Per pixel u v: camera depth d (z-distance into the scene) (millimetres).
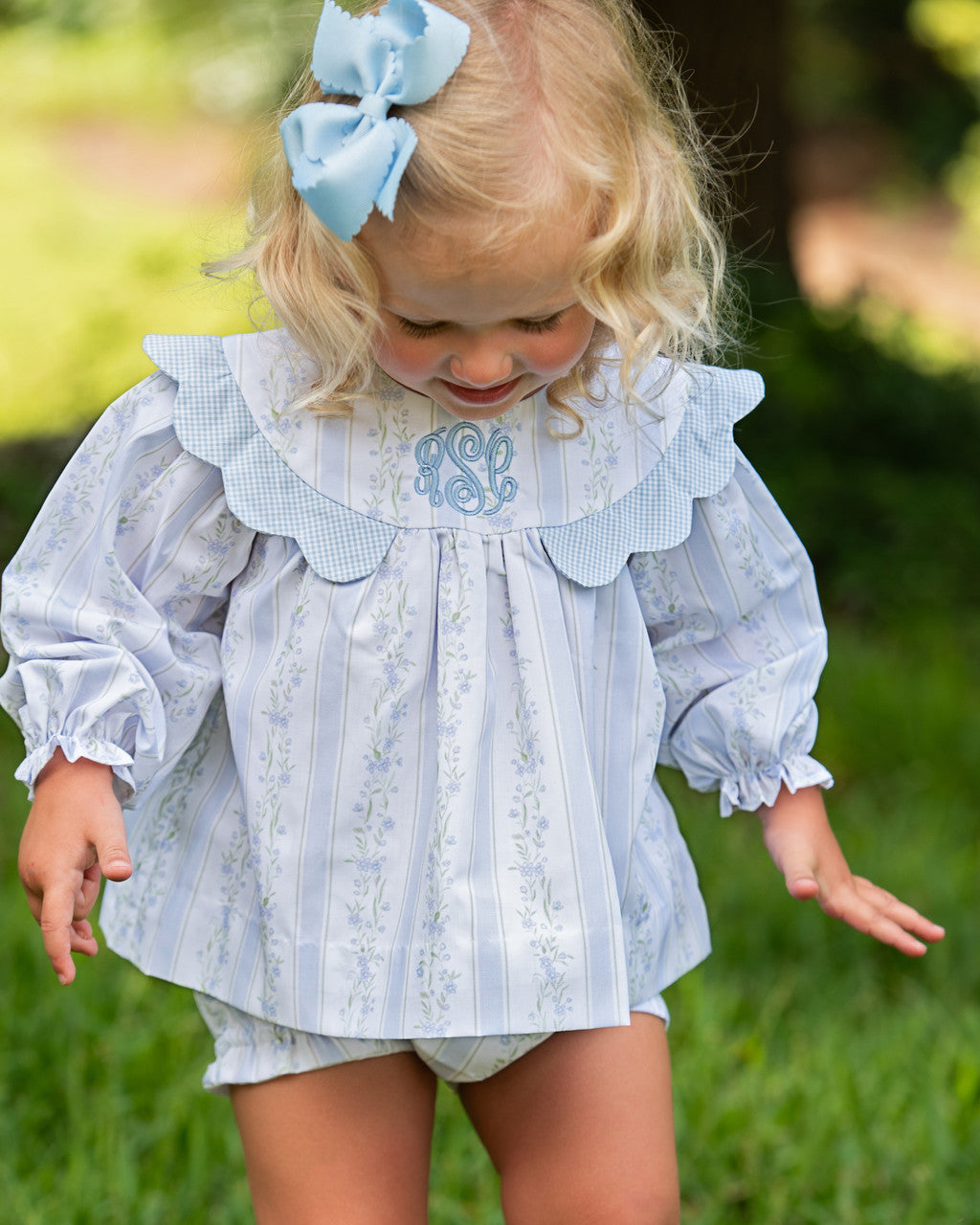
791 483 10445
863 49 23812
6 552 8906
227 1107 4152
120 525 2799
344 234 2371
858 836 6402
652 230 2586
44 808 2650
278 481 2752
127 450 2764
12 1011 4449
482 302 2414
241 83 23719
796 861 2984
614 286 2588
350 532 2744
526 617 2766
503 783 2760
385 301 2486
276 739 2762
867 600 9680
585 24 2592
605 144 2490
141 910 2959
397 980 2738
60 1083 4223
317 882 2762
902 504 10281
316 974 2754
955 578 9844
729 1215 4031
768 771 3041
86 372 13555
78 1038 4383
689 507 2914
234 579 2869
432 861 2715
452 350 2498
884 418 11102
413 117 2404
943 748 7434
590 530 2832
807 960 5406
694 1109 4266
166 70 24891
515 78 2451
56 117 23594
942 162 22922
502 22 2523
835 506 10320
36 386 13109
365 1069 2814
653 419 2900
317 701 2740
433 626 2746
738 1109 4234
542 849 2738
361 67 2434
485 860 2732
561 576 2816
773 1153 4160
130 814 3121
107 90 24422
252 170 2873
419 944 2732
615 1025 2727
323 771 2748
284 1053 2807
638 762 2906
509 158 2385
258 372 2793
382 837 2760
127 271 16734
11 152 21656
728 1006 4852
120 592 2750
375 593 2738
